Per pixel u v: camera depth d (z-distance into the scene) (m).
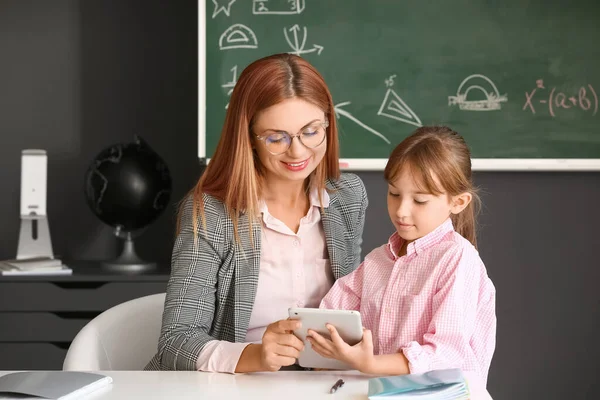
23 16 3.60
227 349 1.63
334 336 1.48
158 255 3.66
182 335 1.70
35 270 3.20
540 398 3.45
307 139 1.76
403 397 1.40
